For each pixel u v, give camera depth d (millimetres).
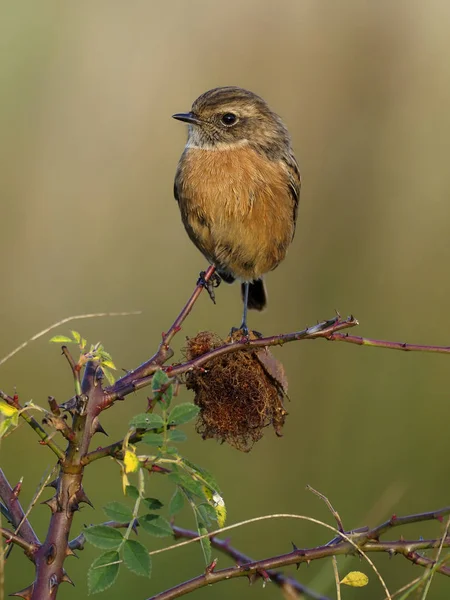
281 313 13820
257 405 5746
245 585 9812
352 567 10070
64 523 4535
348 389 12750
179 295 13930
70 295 13758
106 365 4578
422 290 13734
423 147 14703
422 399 12516
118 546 4219
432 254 13969
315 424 12508
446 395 12523
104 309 13719
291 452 12141
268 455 12109
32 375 12977
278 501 11414
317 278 13992
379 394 12688
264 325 13742
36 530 10328
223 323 13719
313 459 12047
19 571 9586
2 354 13055
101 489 11070
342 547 4887
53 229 14016
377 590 9836
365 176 14641
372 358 12992
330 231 14344
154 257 14188
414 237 14156
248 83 14898
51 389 12828
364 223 14344
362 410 12562
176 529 5820
